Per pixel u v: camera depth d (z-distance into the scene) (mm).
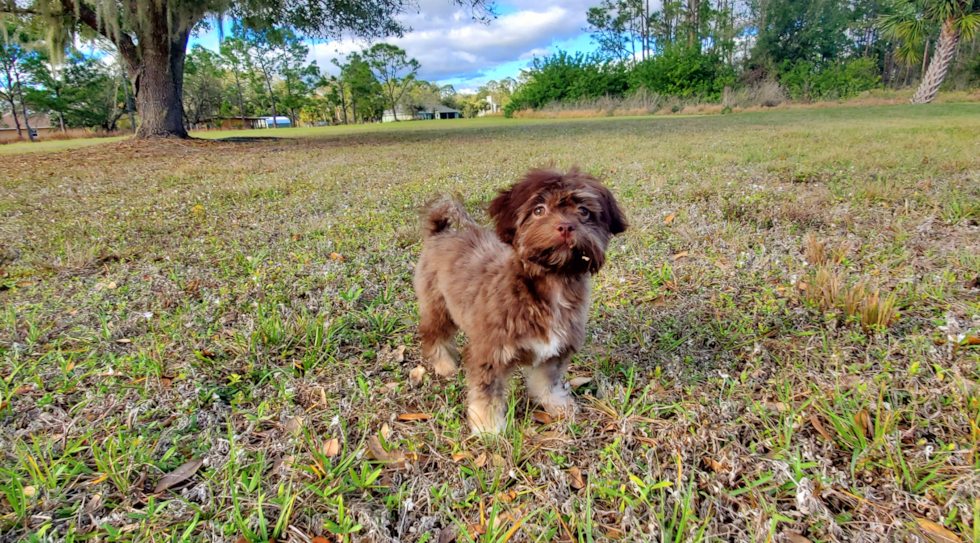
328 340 655
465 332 555
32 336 672
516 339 497
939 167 1502
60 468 444
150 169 2195
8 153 3145
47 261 941
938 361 554
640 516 408
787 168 1646
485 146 2934
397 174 1898
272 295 787
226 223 1221
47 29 3215
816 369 572
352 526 403
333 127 8945
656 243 985
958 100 6531
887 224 995
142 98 3479
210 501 424
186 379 581
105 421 519
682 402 533
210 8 3225
